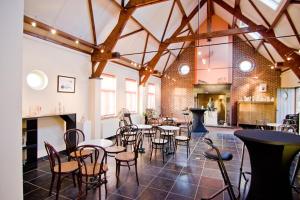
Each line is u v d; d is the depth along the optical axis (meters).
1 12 1.16
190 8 7.76
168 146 5.07
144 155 4.66
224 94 10.05
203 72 10.09
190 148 5.31
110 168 3.78
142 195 2.74
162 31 7.50
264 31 5.86
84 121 5.07
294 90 7.62
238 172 3.62
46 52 4.38
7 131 1.20
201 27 10.03
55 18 4.11
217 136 7.04
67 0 4.02
